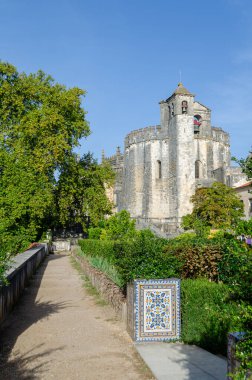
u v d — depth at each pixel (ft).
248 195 160.86
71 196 156.35
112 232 119.55
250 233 17.42
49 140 134.21
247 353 14.70
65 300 55.26
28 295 59.77
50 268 104.99
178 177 272.72
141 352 30.60
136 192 293.23
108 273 59.21
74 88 150.30
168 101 290.97
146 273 35.47
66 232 230.89
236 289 15.57
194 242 49.16
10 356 29.96
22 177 68.08
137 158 296.51
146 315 33.86
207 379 24.80
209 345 31.27
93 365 27.94
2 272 31.76
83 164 167.22
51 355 30.22
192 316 32.89
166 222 267.39
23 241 62.13
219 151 298.56
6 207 62.59
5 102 135.03
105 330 37.93
